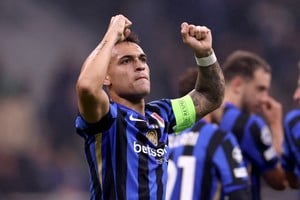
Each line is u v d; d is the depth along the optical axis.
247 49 60.69
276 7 64.12
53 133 53.78
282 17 63.78
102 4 65.12
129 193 13.35
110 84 13.89
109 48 13.32
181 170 18.34
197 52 14.60
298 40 62.31
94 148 13.48
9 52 61.06
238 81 20.02
